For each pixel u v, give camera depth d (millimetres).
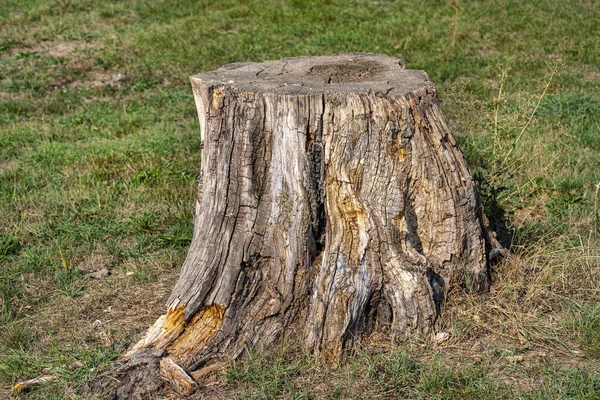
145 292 3256
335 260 2893
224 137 2936
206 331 2916
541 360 2865
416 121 2951
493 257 3098
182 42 6328
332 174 2918
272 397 2777
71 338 3043
